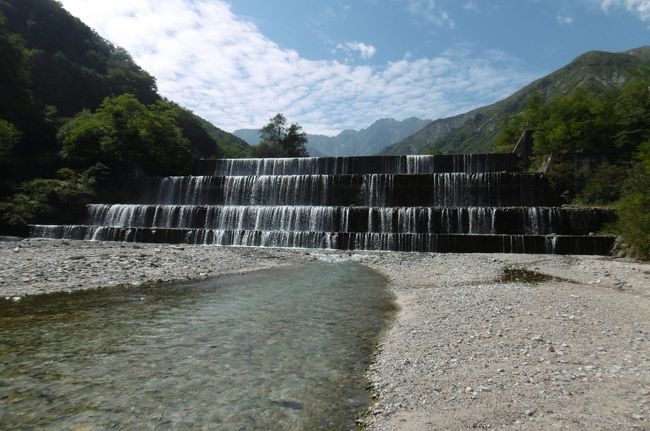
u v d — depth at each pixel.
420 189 47.19
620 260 27.67
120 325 12.95
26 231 43.94
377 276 23.56
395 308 15.62
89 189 52.47
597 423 6.19
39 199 47.12
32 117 64.12
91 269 22.88
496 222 37.69
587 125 50.72
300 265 28.27
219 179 54.53
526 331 11.36
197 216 46.56
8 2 101.25
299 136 126.81
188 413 7.27
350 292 18.83
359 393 8.05
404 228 40.31
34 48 95.69
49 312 14.52
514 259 28.84
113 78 113.81
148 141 63.50
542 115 72.75
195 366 9.54
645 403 6.83
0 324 12.93
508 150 76.75
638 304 15.10
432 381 8.17
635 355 9.37
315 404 7.60
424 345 10.52
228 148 142.38
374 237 36.72
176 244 39.72
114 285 19.64
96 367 9.42
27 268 22.25
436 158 53.34
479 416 6.58
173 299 16.97
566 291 17.61
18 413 7.22
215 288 19.56
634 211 28.78
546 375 8.16
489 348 9.98
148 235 41.41
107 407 7.48
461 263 27.59
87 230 42.84
